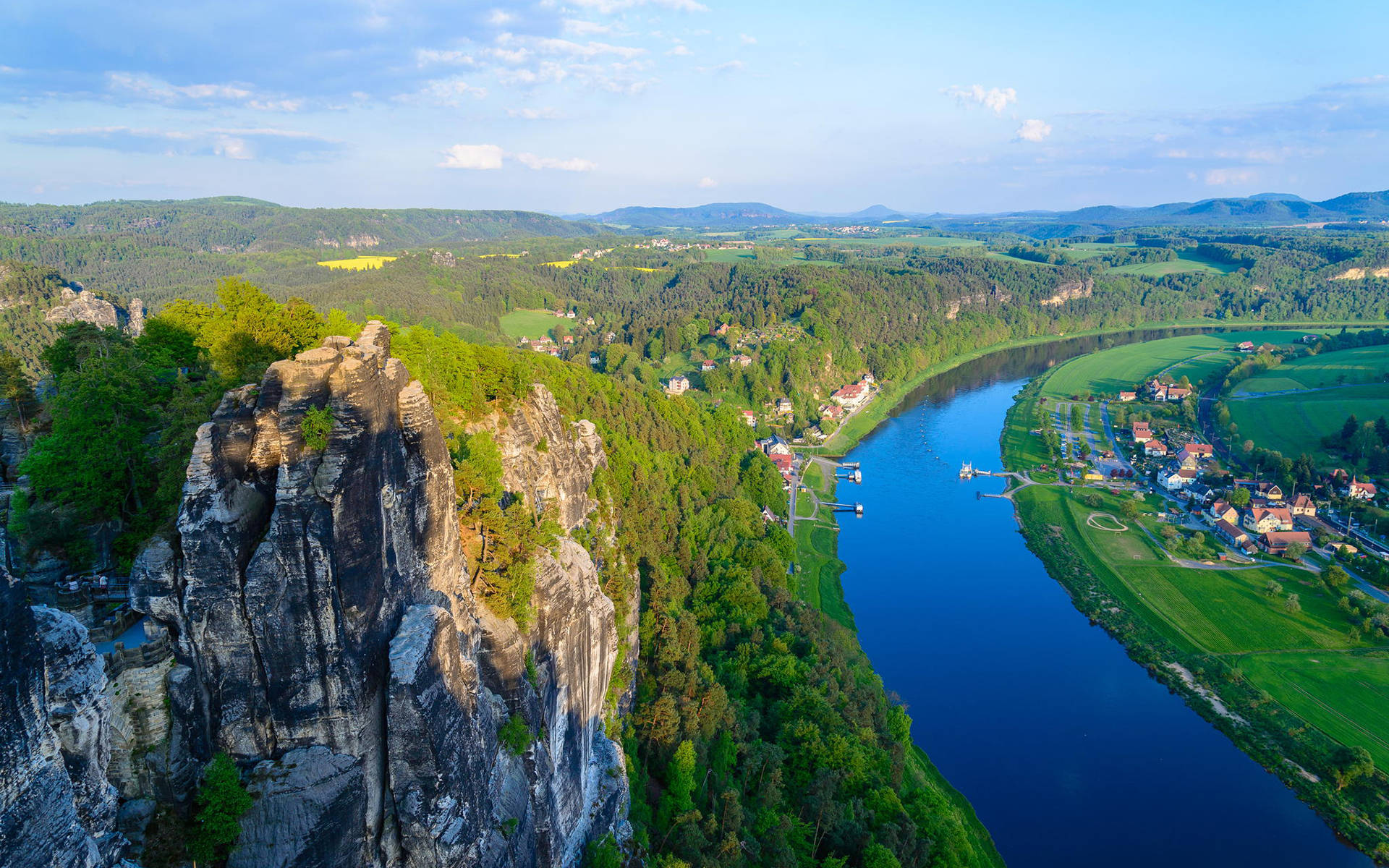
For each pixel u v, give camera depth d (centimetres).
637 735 7800
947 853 7606
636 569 10162
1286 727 10675
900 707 10138
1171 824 9156
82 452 4594
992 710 11119
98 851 3052
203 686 3878
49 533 4444
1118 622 13462
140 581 3841
